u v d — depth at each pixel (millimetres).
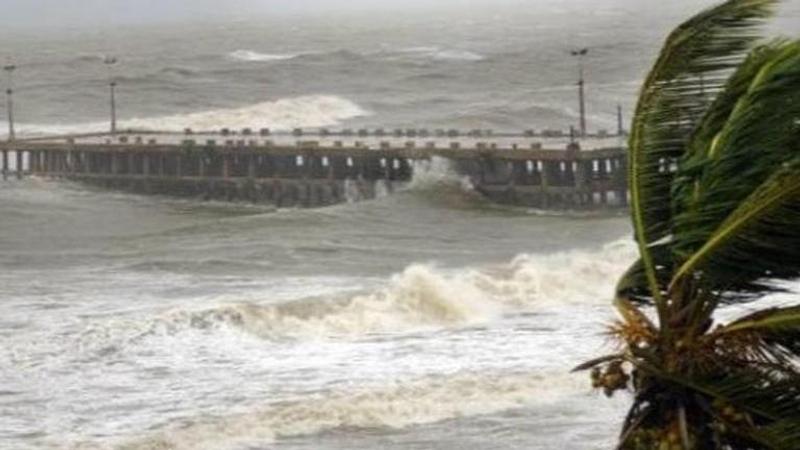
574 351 78875
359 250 130250
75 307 97188
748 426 28609
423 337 85438
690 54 29938
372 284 105938
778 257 28062
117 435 64312
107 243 140375
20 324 89625
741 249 28109
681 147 30281
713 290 29109
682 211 29188
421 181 169125
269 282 109938
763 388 28688
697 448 29094
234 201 186125
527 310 94125
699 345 29141
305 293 102000
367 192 176375
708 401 29109
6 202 177125
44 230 155750
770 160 28109
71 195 186625
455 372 74062
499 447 62375
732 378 28844
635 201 30391
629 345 29719
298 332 86812
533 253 126312
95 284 109625
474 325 89250
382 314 90125
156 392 71938
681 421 29141
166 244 136125
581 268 102312
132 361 79188
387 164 174875
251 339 85062
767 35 32500
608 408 67562
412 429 65625
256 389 71938
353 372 75188
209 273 116000
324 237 138750
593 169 162875
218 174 187250
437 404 68688
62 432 64938
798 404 28547
